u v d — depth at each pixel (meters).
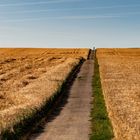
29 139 20.12
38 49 181.00
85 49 177.38
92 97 36.53
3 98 33.25
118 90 39.44
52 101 31.89
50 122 24.73
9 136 19.42
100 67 75.12
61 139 20.06
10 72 61.47
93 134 21.25
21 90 36.91
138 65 82.56
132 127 21.73
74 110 29.41
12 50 175.62
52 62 91.81
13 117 22.62
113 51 167.88
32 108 25.84
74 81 51.66
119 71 65.62
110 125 23.25
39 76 53.75
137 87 42.34
